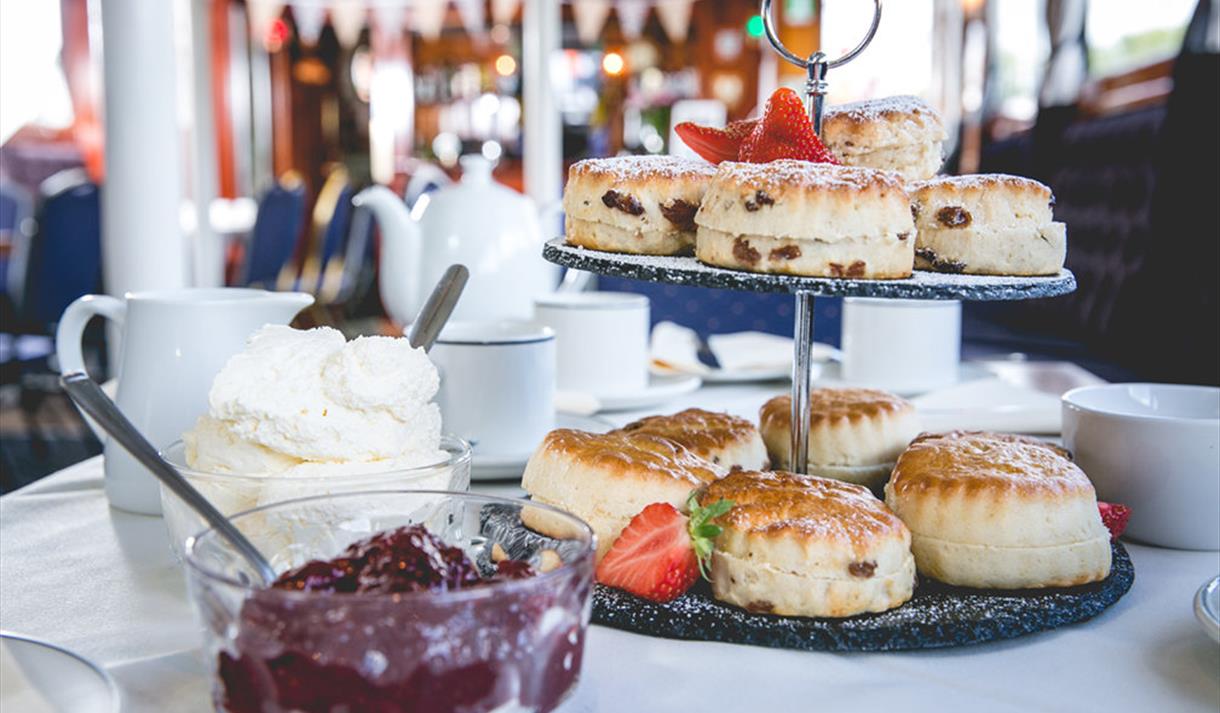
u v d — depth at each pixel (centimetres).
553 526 42
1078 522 49
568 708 42
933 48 268
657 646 46
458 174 407
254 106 439
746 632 46
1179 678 44
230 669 36
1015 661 45
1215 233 116
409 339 55
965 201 54
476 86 420
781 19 381
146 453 43
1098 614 49
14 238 250
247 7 412
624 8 353
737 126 60
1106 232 135
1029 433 68
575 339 78
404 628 35
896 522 48
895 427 61
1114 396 60
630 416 76
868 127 58
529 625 36
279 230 253
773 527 47
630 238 56
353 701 35
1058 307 146
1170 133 121
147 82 107
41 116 368
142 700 43
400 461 49
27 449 185
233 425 48
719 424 58
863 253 50
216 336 57
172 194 111
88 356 219
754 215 51
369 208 85
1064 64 185
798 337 55
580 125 387
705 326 121
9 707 41
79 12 368
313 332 51
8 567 53
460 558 39
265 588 37
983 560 48
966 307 166
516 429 66
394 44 423
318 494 46
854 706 42
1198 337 115
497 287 84
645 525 47
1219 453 54
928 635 45
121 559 53
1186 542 55
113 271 112
